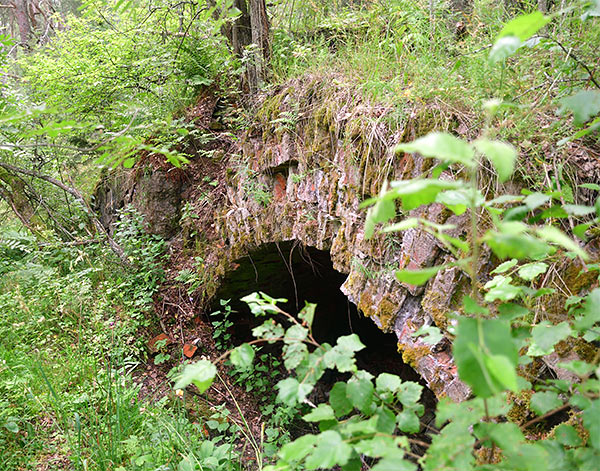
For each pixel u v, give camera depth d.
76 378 3.60
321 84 3.26
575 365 0.87
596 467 0.76
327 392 4.82
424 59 2.57
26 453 2.91
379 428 0.93
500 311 0.97
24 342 4.02
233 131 4.75
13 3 9.39
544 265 1.20
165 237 5.12
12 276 4.61
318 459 0.76
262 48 4.21
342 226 2.89
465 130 2.12
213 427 3.42
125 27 5.27
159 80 5.08
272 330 1.01
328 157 3.04
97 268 4.74
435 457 0.76
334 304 5.83
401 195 0.79
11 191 5.09
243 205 4.19
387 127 2.48
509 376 0.59
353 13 4.08
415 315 2.36
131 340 4.27
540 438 1.67
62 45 5.56
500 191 1.94
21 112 1.47
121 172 5.52
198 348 4.61
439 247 2.16
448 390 2.11
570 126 1.85
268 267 4.59
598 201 0.86
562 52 1.87
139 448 2.86
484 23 2.79
